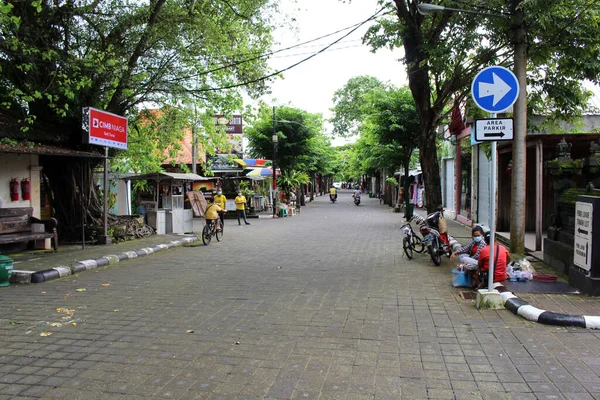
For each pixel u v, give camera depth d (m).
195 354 4.62
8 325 5.64
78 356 4.58
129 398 3.66
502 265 6.79
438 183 11.23
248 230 18.81
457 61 10.53
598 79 9.99
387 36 10.77
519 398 3.59
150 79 13.63
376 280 8.23
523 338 4.94
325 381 3.95
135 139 16.61
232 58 14.77
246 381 3.96
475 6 9.32
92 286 7.91
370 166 33.22
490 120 6.07
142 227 14.98
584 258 6.59
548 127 12.27
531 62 10.61
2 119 11.07
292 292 7.36
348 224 20.92
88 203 13.66
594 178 7.93
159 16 12.92
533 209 13.98
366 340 4.99
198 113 16.33
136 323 5.70
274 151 27.73
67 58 11.36
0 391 3.79
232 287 7.79
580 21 9.05
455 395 3.67
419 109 11.09
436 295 7.04
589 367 4.14
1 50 10.22
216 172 28.53
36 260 9.95
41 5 10.71
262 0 14.02
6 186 11.26
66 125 12.90
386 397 3.65
